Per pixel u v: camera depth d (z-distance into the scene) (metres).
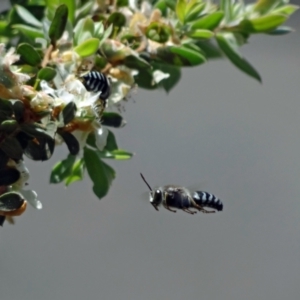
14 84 0.22
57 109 0.22
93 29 0.23
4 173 0.22
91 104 0.22
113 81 0.23
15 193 0.22
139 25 0.23
